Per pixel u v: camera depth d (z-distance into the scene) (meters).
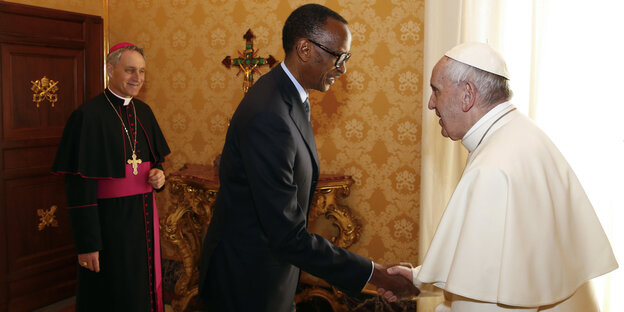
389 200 3.25
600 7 2.52
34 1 3.57
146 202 2.79
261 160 1.53
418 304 3.12
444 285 1.39
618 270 2.49
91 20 3.82
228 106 3.71
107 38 4.03
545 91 2.63
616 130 2.50
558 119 2.63
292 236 1.56
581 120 2.59
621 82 2.49
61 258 3.68
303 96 1.75
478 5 2.82
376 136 3.25
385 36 3.18
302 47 1.64
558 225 1.35
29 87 3.46
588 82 2.56
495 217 1.29
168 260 3.94
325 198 3.14
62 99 3.66
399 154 3.20
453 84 1.44
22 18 3.39
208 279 1.79
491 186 1.30
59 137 3.64
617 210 2.50
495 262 1.27
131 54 2.71
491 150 1.36
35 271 3.51
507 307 1.30
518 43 2.78
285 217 1.53
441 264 1.38
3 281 3.33
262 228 1.69
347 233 3.13
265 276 1.70
